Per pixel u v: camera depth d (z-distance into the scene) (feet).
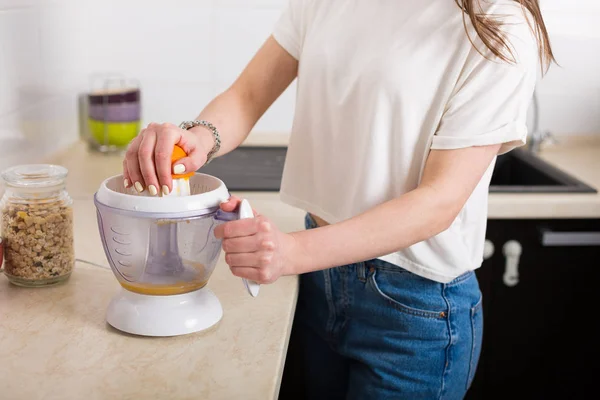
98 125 6.93
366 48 4.04
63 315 3.67
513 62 3.64
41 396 2.97
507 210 6.01
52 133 6.40
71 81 6.91
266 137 7.70
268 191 6.08
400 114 3.93
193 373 3.19
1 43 5.23
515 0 3.73
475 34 3.76
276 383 3.16
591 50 7.59
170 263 3.49
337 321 4.58
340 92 4.16
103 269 4.25
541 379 6.58
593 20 7.52
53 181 3.89
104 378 3.12
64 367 3.20
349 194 4.21
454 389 4.48
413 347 4.31
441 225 3.60
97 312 3.71
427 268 4.13
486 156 3.70
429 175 3.69
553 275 6.32
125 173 3.54
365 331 4.45
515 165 7.36
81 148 7.05
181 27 7.50
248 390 3.07
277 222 5.16
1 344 3.37
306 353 4.96
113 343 3.42
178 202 3.36
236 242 3.17
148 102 7.68
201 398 3.00
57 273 3.98
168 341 3.46
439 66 3.86
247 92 4.60
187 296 3.58
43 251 3.92
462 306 4.33
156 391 3.04
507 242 6.22
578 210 6.06
